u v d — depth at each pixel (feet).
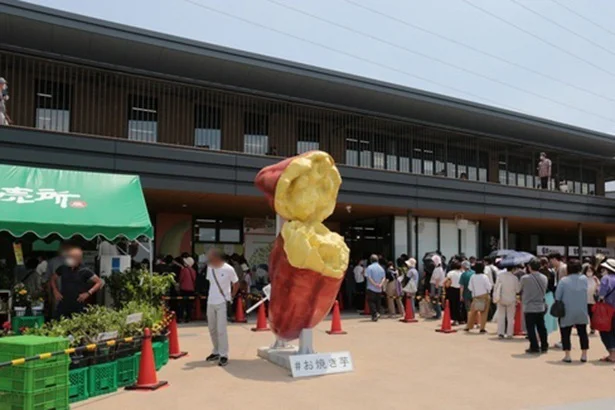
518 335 45.91
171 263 55.26
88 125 55.47
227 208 65.46
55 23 50.78
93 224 33.04
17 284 37.91
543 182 83.35
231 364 32.96
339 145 70.33
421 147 77.15
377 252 74.95
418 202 66.33
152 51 56.03
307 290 30.32
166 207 64.64
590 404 25.08
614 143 97.25
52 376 22.38
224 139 63.41
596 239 116.57
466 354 37.32
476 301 47.39
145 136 59.16
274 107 66.28
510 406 24.71
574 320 34.40
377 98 70.33
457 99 76.23
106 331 27.09
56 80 54.70
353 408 24.14
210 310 32.91
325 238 30.66
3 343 22.20
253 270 74.02
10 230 30.66
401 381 29.27
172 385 27.91
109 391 26.58
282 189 30.35
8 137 43.42
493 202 73.56
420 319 57.06
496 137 79.10
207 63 59.16
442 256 69.72
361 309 66.03
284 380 29.09
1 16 48.73
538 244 108.47
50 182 35.58
